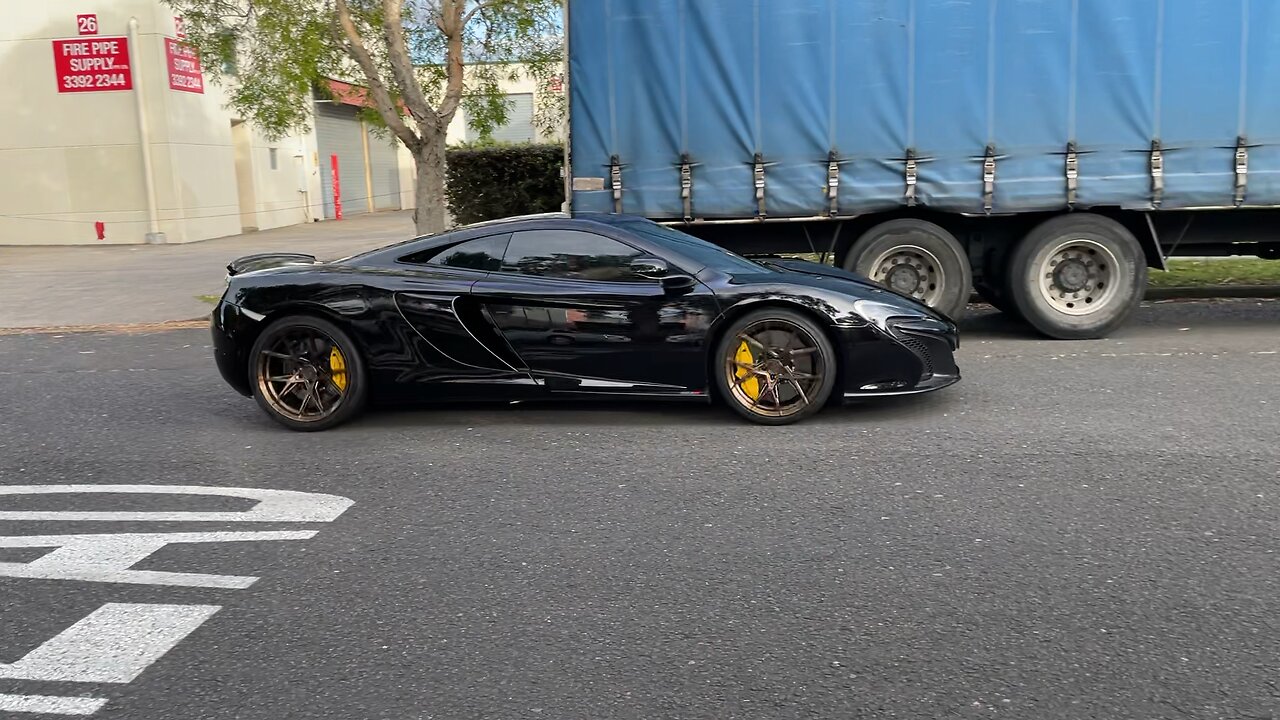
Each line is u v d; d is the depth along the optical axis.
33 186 21.84
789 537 4.25
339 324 6.11
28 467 5.61
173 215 21.77
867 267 8.66
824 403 5.95
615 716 2.96
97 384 7.93
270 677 3.23
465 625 3.55
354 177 33.84
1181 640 3.31
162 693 3.15
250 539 4.41
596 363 6.01
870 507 4.58
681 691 3.08
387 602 3.75
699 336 5.92
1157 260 8.59
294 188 28.64
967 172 8.40
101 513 4.79
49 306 12.55
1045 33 8.20
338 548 4.29
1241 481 4.78
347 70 12.26
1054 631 3.39
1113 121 8.25
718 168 8.52
